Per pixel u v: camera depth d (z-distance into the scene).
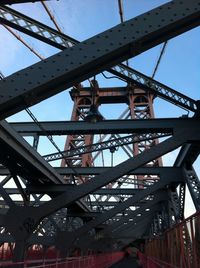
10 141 15.45
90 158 57.03
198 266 8.88
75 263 23.92
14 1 7.57
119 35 7.16
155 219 46.62
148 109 60.16
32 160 18.08
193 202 21.30
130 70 15.95
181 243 11.88
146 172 25.94
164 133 18.11
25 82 6.82
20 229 17.47
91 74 7.37
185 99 16.27
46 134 19.12
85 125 18.77
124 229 46.50
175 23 7.19
